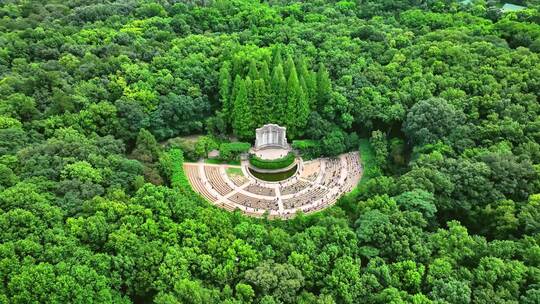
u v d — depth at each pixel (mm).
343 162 166125
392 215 114750
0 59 175750
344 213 127562
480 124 149875
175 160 158125
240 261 105750
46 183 117188
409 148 163125
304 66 172000
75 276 94312
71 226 105375
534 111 148750
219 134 173250
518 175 124562
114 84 167250
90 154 130875
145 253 103750
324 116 170875
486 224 122188
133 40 196625
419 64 178750
